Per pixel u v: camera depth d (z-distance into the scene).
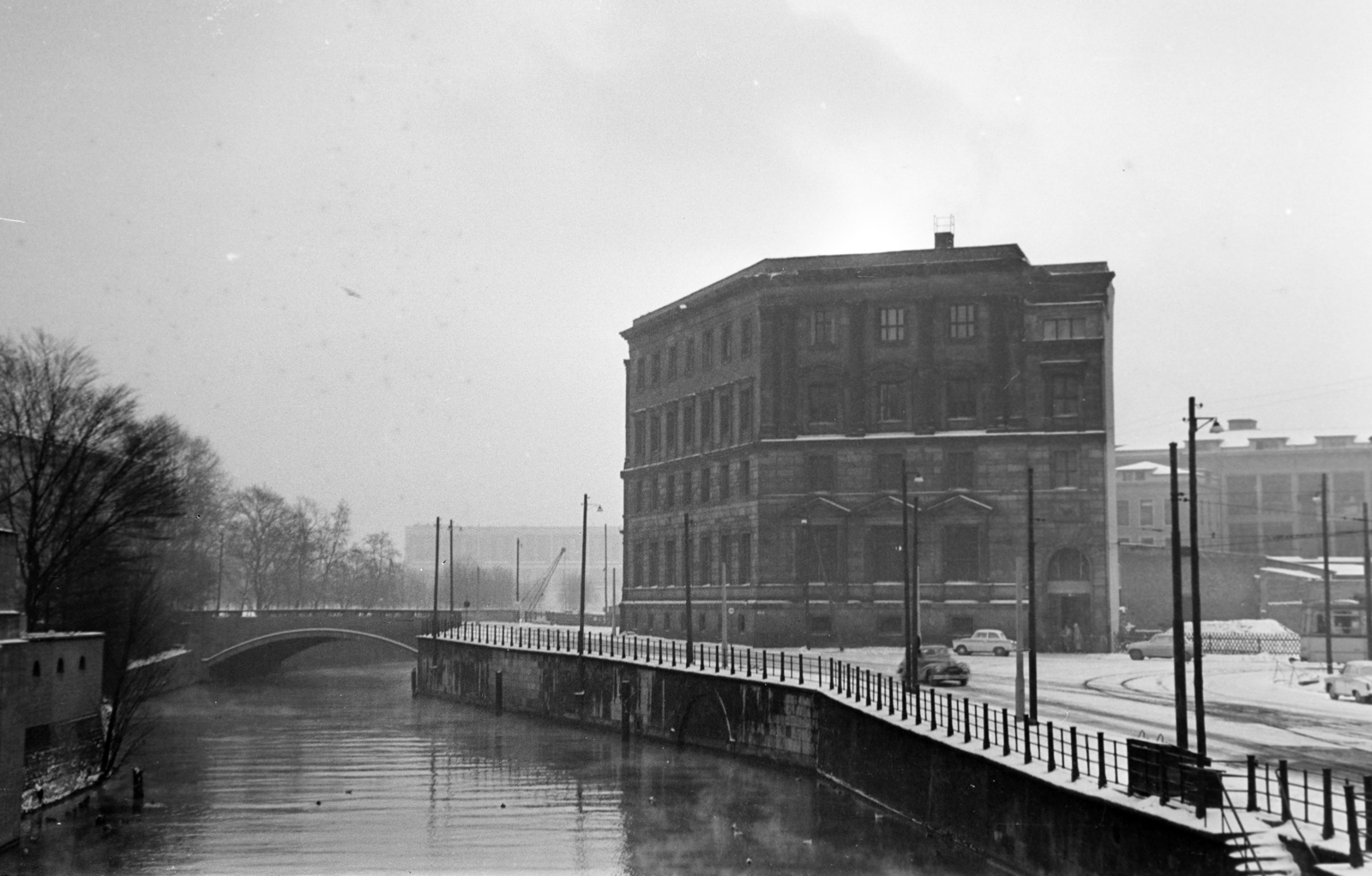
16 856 51.09
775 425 110.81
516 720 95.88
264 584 174.88
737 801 59.38
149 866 50.31
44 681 58.38
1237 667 89.56
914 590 71.62
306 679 137.12
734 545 115.44
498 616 160.12
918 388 107.75
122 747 79.44
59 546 77.19
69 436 77.69
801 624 108.06
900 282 108.88
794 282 110.81
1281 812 30.17
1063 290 108.00
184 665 117.75
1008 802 38.72
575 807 61.03
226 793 65.50
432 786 67.50
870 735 53.72
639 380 135.75
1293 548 172.62
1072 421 105.19
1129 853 30.98
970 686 70.12
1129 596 134.12
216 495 153.50
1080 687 69.00
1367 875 25.34
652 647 99.00
